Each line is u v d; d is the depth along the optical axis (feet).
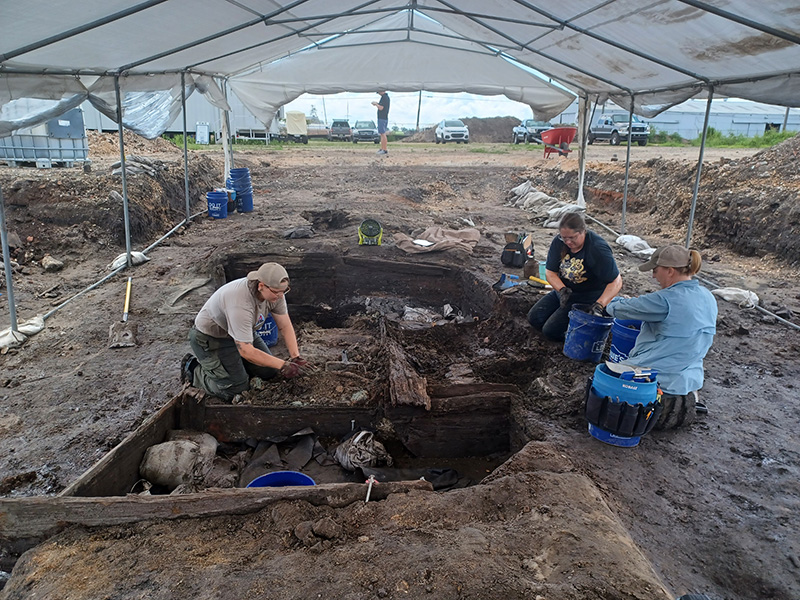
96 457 11.89
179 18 17.34
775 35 13.87
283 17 22.03
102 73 21.01
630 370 11.75
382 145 67.77
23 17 12.73
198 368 14.10
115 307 20.29
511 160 61.46
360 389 14.76
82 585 7.41
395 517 8.85
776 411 14.02
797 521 10.05
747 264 27.37
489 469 14.37
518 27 22.84
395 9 24.14
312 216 36.88
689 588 8.45
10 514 8.62
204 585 7.34
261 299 12.66
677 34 16.58
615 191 42.14
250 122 85.46
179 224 32.86
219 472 12.73
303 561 7.78
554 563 7.74
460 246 27.45
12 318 17.43
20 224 26.68
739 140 71.26
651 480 11.12
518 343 19.11
